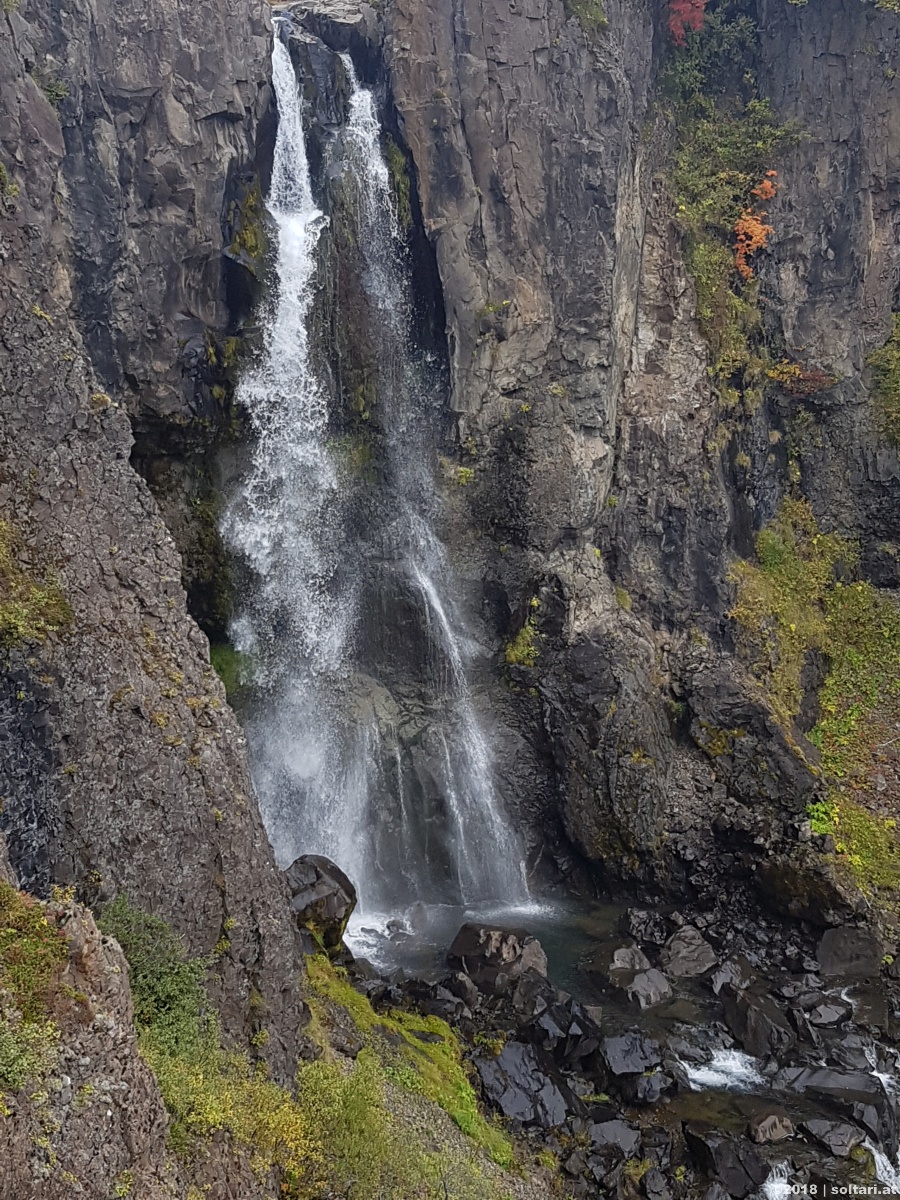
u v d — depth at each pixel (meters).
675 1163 11.36
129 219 14.90
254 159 16.44
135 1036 6.79
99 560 9.63
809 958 16.05
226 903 9.35
